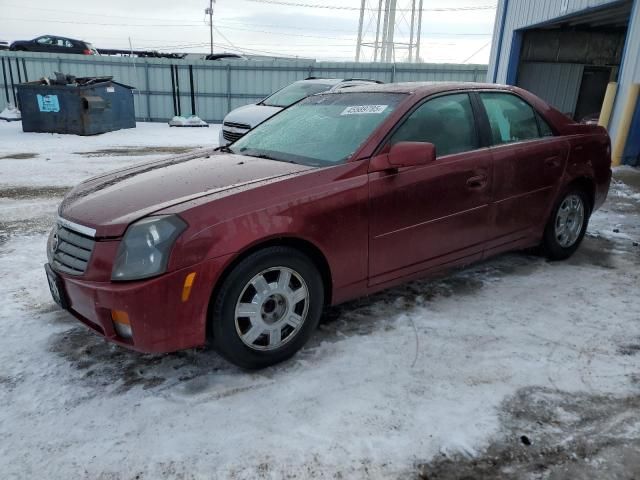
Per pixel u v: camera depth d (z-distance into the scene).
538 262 4.45
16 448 2.20
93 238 2.52
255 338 2.69
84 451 2.18
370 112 3.40
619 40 15.92
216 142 14.74
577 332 3.18
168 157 3.91
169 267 2.39
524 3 13.82
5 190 7.52
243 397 2.54
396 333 3.16
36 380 2.70
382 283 3.21
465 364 2.82
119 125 17.45
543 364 2.82
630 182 7.93
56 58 21.36
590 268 4.32
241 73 21.66
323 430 2.29
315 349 2.98
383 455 2.14
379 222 3.06
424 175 3.24
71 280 2.55
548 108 4.28
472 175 3.50
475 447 2.19
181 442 2.23
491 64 16.36
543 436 2.25
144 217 2.50
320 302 2.92
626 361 2.85
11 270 4.23
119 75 21.80
